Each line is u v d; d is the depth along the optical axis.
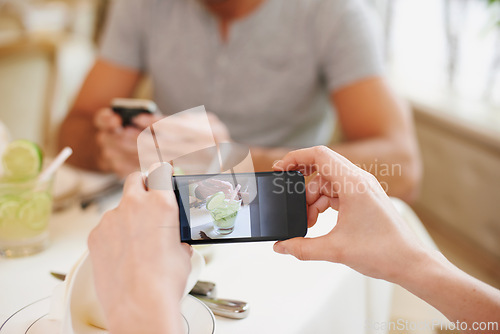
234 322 0.49
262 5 1.24
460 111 1.77
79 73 2.41
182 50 1.33
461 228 1.77
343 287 0.56
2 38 2.30
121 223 0.39
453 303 0.44
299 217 0.46
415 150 1.12
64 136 1.19
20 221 0.62
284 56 1.25
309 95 1.28
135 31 1.41
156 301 0.36
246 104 1.29
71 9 2.92
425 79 2.21
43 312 0.48
